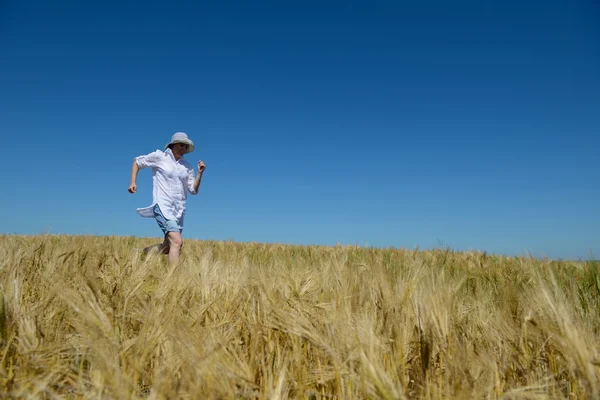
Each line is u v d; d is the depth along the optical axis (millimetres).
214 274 2949
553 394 1609
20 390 1463
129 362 1672
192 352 1573
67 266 3660
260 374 1722
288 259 5656
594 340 1820
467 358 1695
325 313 2178
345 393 1634
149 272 3400
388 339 1802
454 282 3367
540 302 1951
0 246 4152
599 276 3623
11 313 2014
